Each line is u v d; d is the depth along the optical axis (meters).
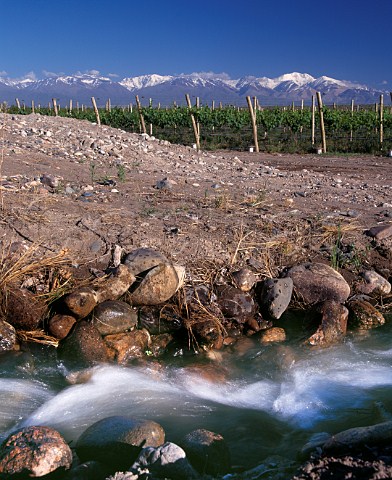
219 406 4.48
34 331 5.21
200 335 5.39
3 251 5.99
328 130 30.64
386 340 5.80
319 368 5.23
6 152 10.67
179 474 3.30
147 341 5.32
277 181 11.50
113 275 5.64
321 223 7.69
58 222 6.83
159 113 30.55
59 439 3.51
